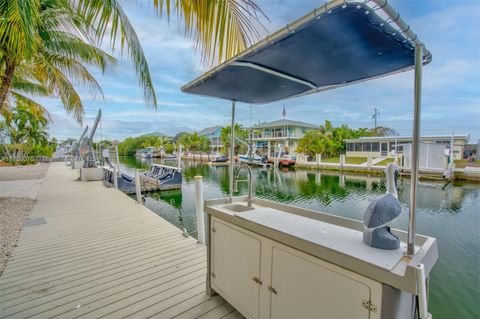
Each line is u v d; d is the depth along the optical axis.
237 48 1.57
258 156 24.80
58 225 3.78
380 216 1.08
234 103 2.45
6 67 4.03
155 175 11.55
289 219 1.53
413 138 1.03
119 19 2.11
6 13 2.38
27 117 18.03
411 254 1.01
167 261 2.54
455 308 2.98
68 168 15.05
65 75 5.52
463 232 5.85
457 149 17.33
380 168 15.67
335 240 1.17
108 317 1.68
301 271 1.21
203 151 36.16
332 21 1.00
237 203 2.07
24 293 1.97
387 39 1.15
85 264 2.47
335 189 11.84
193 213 7.14
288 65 1.56
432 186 11.72
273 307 1.37
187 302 1.84
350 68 1.56
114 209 4.84
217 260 1.82
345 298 1.04
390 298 0.91
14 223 3.84
